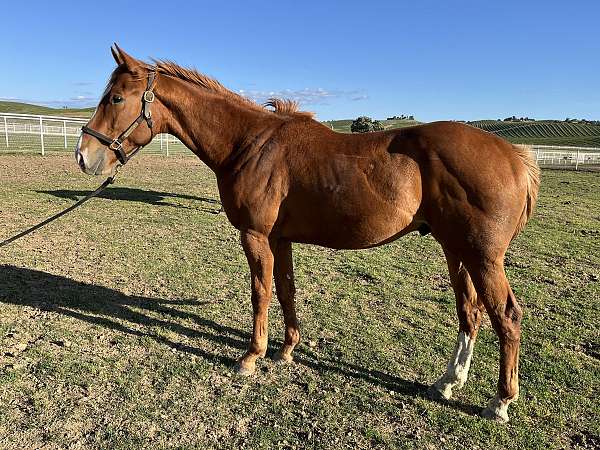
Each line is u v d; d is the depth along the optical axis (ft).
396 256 24.64
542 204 42.50
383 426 10.46
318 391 11.75
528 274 21.88
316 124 11.82
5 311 15.30
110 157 12.06
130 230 27.50
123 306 16.39
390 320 16.19
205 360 13.00
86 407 10.59
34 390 11.10
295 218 11.45
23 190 37.68
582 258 24.86
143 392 11.30
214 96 12.27
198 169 62.85
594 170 80.38
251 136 11.84
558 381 12.46
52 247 23.15
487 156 10.08
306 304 17.43
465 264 10.44
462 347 11.87
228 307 16.83
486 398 11.64
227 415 10.60
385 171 10.51
